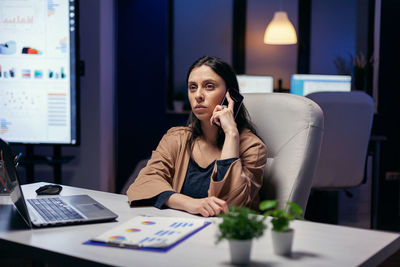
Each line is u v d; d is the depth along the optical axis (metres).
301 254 0.88
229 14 6.22
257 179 1.41
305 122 1.47
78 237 1.01
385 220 4.73
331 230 1.06
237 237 0.82
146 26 5.34
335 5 6.20
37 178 3.32
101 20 3.54
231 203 1.29
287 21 5.60
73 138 2.61
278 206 1.41
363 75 4.87
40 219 1.12
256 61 6.34
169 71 6.02
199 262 0.84
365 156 3.16
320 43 6.27
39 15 2.53
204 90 1.48
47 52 2.55
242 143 1.46
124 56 5.33
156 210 1.30
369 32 5.39
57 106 2.59
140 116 5.38
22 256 0.97
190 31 6.17
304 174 1.42
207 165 1.49
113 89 4.97
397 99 4.82
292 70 6.33
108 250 0.91
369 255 0.88
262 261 0.84
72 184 3.46
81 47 3.45
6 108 2.59
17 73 2.57
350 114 3.02
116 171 5.30
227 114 1.41
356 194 3.79
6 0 2.53
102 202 1.40
